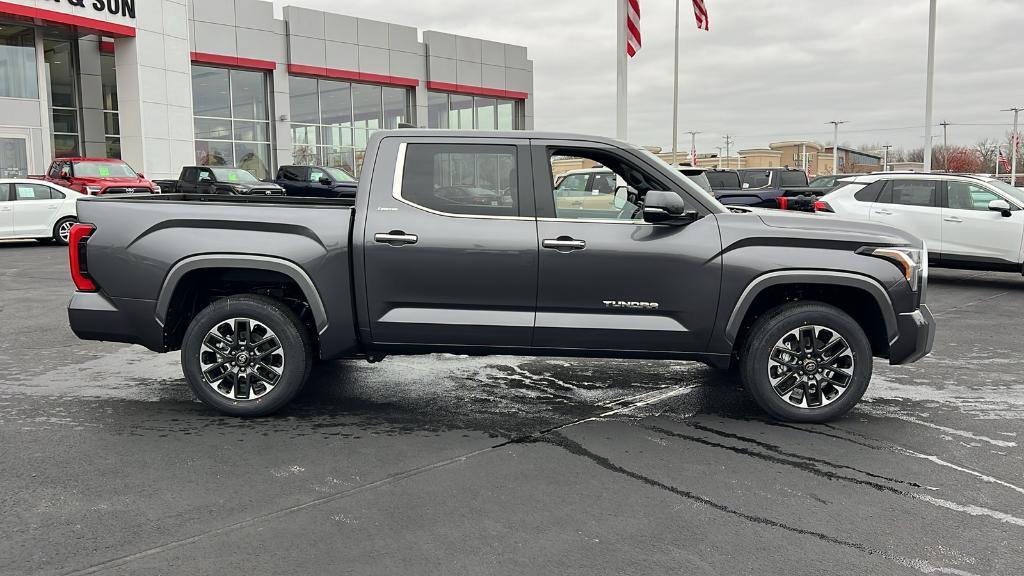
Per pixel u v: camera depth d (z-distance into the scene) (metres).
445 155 5.11
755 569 3.17
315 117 35.84
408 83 38.31
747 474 4.23
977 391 5.99
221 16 32.00
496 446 4.68
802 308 5.06
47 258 15.70
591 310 5.05
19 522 3.57
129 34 27.14
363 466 4.34
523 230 5.01
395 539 3.43
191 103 29.81
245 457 4.46
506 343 5.12
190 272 5.17
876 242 5.00
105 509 3.72
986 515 3.71
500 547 3.36
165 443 4.70
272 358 5.23
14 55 25.80
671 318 5.06
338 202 5.90
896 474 4.24
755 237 4.99
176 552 3.29
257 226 5.06
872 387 6.09
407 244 5.02
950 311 9.85
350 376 6.42
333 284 5.07
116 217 5.13
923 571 3.16
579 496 3.92
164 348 5.23
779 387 5.14
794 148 93.88
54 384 6.10
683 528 3.55
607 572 3.14
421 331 5.11
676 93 34.75
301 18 34.34
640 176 5.10
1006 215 11.49
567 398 5.77
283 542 3.39
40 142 26.50
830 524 3.60
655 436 4.88
